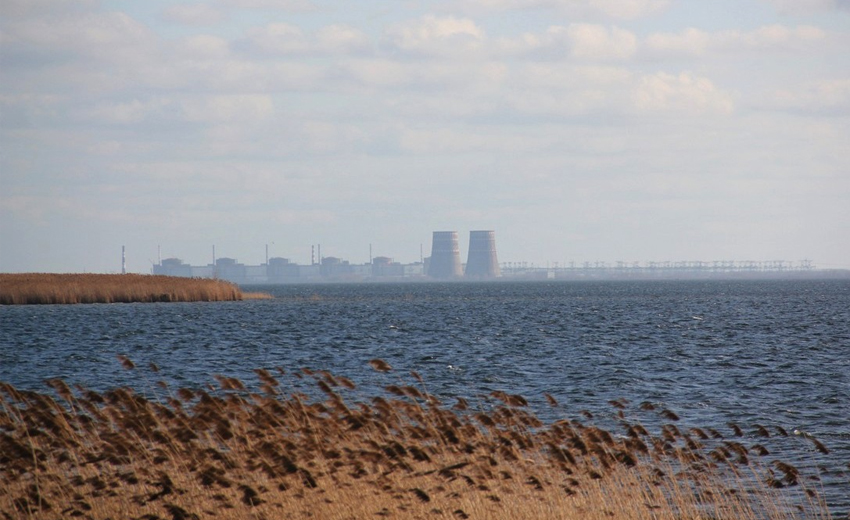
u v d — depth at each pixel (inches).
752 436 4370.1
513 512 2549.2
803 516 2960.1
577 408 5457.7
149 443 2797.7
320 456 2773.1
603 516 2603.3
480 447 2871.6
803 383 6815.9
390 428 3002.0
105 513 2485.2
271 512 2470.5
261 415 2871.6
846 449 4030.5
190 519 2347.4
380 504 2541.8
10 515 2427.4
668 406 5580.7
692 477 3218.5
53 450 2800.2
